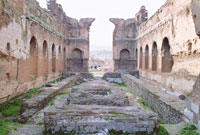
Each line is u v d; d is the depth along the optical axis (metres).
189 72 11.00
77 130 5.78
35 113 8.26
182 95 11.37
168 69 16.62
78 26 29.12
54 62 21.80
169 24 14.39
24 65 13.12
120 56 29.88
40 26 16.42
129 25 29.20
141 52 25.78
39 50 16.28
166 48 16.50
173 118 7.99
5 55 10.40
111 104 9.51
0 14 9.76
